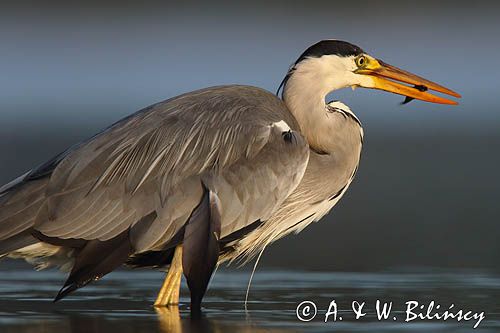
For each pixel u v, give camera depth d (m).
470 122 41.38
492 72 63.12
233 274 15.57
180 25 94.00
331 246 18.38
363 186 25.97
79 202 12.34
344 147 13.99
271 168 12.77
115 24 91.25
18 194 12.48
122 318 12.07
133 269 15.80
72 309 12.67
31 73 69.75
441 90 14.66
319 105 13.98
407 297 13.52
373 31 83.06
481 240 18.52
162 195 12.41
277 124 13.09
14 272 15.53
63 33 86.94
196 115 12.94
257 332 11.34
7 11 93.19
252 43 84.69
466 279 14.88
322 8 94.00
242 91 13.45
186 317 12.16
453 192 24.69
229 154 12.70
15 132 36.62
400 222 20.88
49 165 12.78
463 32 79.00
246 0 99.19
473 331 11.50
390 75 14.55
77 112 45.69
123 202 12.38
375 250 17.80
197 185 12.48
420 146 33.59
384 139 35.66
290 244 18.67
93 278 12.21
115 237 12.32
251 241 13.66
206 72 67.62
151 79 65.12
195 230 12.24
